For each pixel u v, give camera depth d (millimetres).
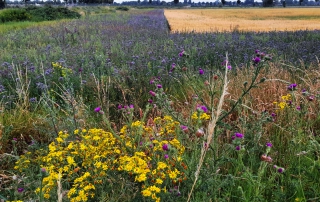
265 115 3283
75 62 7406
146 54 8031
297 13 67188
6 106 4785
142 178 2178
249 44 9641
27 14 30000
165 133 2965
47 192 2361
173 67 3135
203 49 8734
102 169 2512
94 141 2881
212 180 2373
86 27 19094
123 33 15352
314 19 47219
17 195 2213
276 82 4750
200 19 45062
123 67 6430
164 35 13500
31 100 4738
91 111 4652
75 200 2295
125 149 2715
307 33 13797
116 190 2479
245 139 3148
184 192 2457
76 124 3500
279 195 2588
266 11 78938
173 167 2535
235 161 2852
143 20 27219
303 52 8125
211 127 1960
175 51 8422
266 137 3480
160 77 5750
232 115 4168
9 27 21672
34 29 18516
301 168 2883
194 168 2396
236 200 2738
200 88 5027
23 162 2918
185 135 2895
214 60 7680
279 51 8094
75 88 5621
